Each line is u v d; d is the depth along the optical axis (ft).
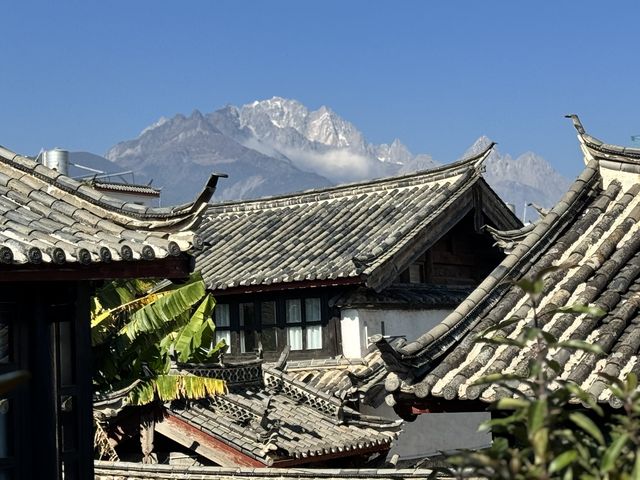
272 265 88.69
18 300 34.19
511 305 38.37
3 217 34.42
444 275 91.81
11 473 33.63
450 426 87.92
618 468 18.85
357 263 81.10
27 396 34.17
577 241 41.50
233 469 49.44
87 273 33.50
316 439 65.77
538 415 18.28
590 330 35.76
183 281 36.45
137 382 59.26
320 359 84.43
